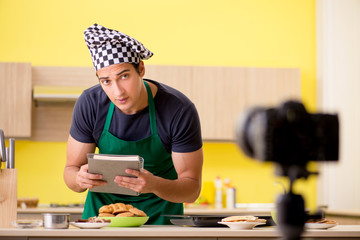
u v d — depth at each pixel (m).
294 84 5.16
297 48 5.59
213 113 5.07
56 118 5.24
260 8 5.58
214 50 5.51
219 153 5.41
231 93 5.09
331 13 5.47
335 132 0.95
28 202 4.75
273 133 0.92
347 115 5.42
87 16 5.43
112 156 2.10
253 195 5.39
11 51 5.34
